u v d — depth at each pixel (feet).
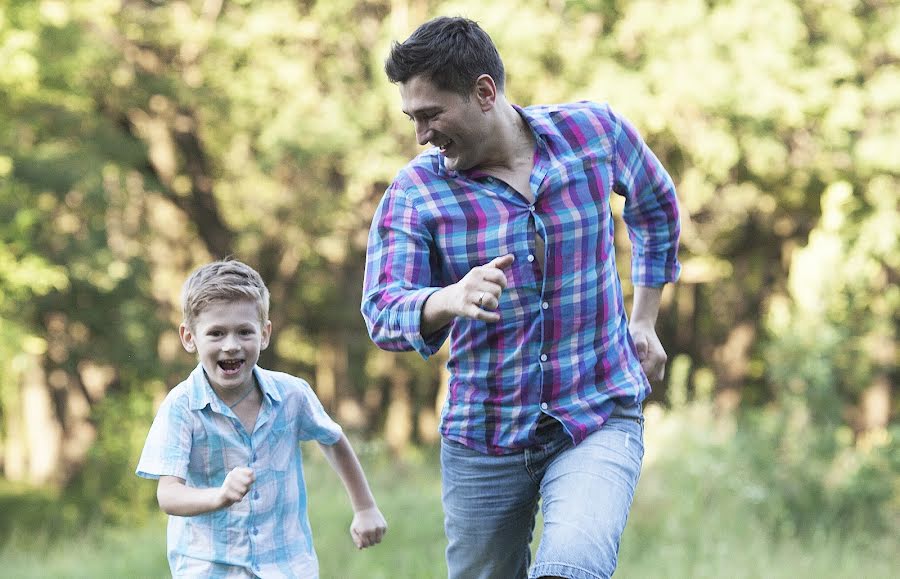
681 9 70.44
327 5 79.36
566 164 14.26
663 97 69.62
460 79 13.48
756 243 95.04
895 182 74.23
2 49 64.59
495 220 14.17
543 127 14.28
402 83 13.65
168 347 98.58
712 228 87.97
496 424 14.80
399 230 14.28
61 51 70.64
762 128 73.10
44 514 85.15
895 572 35.50
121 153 81.05
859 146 73.10
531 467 14.85
